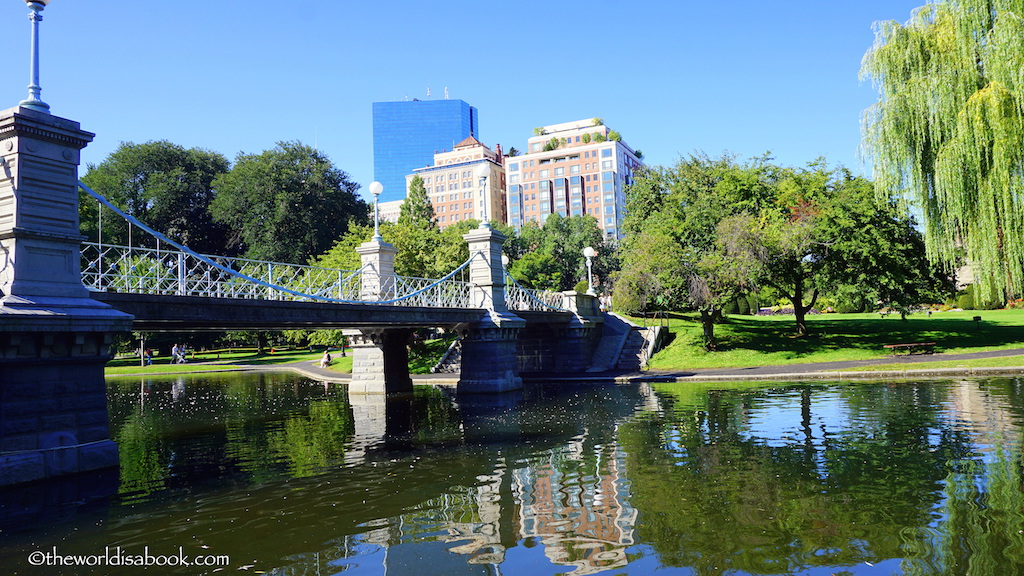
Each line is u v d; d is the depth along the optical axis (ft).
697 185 123.85
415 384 98.02
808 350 100.32
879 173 69.82
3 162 34.91
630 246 126.72
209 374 135.44
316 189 188.85
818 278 106.42
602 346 111.75
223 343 219.82
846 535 22.99
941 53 67.00
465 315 77.77
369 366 85.61
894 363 82.28
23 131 34.65
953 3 64.44
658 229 113.09
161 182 187.62
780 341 107.55
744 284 96.94
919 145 65.98
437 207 481.87
